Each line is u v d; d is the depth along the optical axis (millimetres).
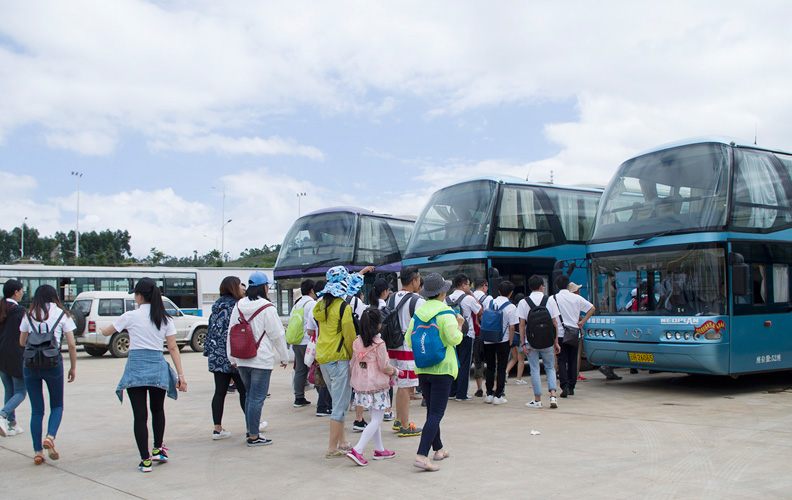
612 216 11391
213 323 7633
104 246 119000
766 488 5145
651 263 10430
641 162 11266
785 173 11055
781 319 10305
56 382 6688
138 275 24859
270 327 7094
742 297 9859
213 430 8125
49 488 5656
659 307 10234
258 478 5848
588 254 11578
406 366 7422
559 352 10188
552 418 8422
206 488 5566
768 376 12609
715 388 11086
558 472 5754
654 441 6918
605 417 8398
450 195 14555
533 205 14320
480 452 6594
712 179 10086
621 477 5551
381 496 5199
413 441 7258
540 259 14039
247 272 33875
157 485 5691
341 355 6484
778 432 7219
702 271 9773
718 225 9781
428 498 5105
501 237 13469
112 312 20031
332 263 17188
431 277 6109
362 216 17891
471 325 10172
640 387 11391
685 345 9703
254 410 7117
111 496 5383
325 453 6781
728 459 6082
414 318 6109
